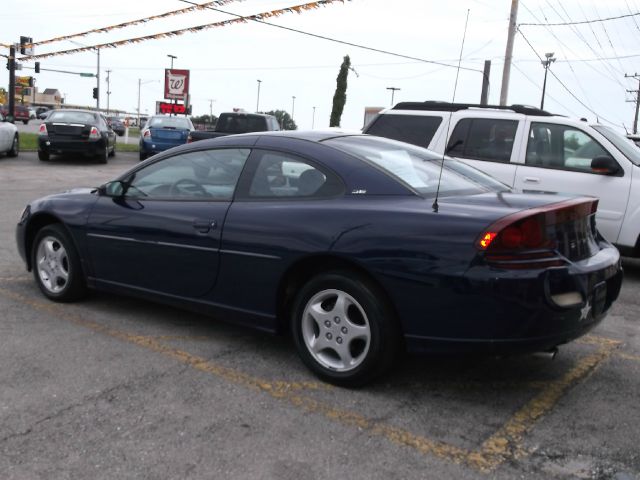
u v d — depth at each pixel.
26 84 31.39
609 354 4.53
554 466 3.01
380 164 3.99
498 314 3.28
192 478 2.83
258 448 3.10
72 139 18.56
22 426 3.25
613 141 6.99
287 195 4.08
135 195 4.84
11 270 6.36
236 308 4.20
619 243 6.81
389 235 3.53
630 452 3.15
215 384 3.83
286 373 4.02
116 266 4.86
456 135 7.76
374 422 3.39
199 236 4.27
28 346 4.35
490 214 3.39
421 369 4.14
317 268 3.90
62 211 5.16
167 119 21.12
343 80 37.22
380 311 3.57
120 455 3.01
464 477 2.90
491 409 3.59
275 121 17.31
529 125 7.36
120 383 3.80
